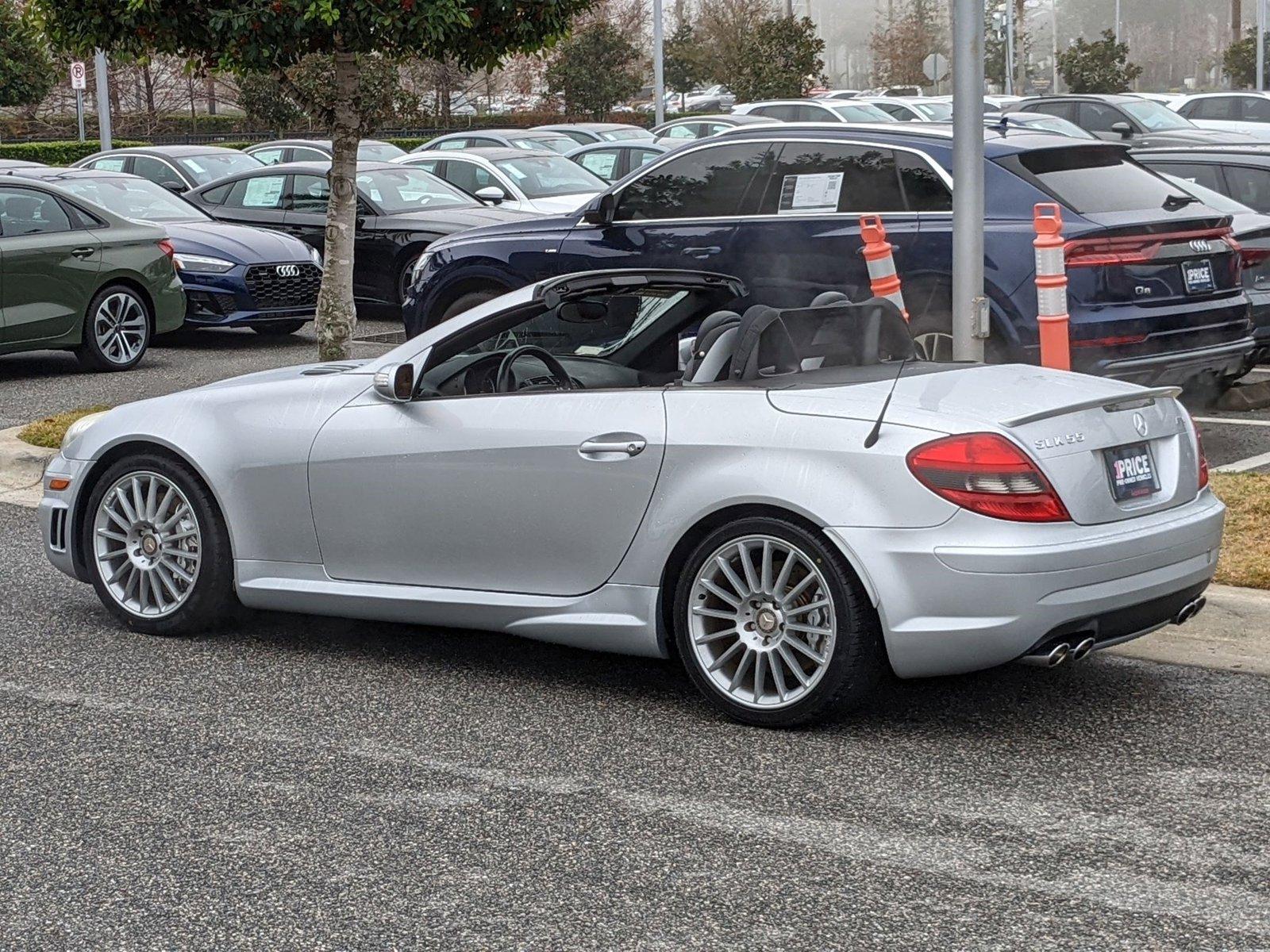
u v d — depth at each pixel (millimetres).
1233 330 8859
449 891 3840
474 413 5477
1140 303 8438
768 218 9602
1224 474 7914
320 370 6234
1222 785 4496
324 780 4613
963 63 7945
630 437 5121
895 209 9156
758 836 4156
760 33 46250
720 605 5113
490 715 5203
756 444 4902
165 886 3893
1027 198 8609
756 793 4469
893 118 29844
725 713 5070
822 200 9422
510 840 4152
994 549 4578
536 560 5367
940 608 4633
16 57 43688
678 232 9969
